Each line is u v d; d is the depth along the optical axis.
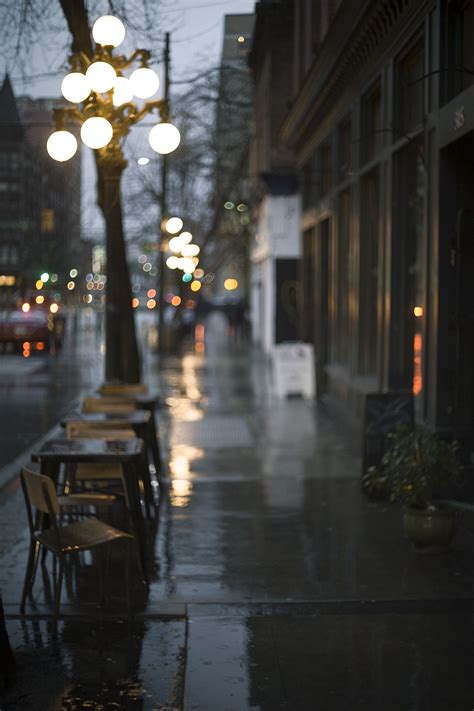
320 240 22.98
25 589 7.77
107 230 15.92
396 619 7.57
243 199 43.41
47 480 7.32
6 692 6.25
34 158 54.06
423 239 12.33
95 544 7.58
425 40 11.64
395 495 9.49
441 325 11.18
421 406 12.70
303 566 9.01
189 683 6.35
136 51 11.81
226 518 11.02
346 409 18.39
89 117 11.69
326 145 21.56
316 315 23.73
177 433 17.98
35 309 48.16
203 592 8.25
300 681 6.38
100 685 6.35
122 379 16.83
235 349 44.97
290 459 15.02
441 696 6.12
